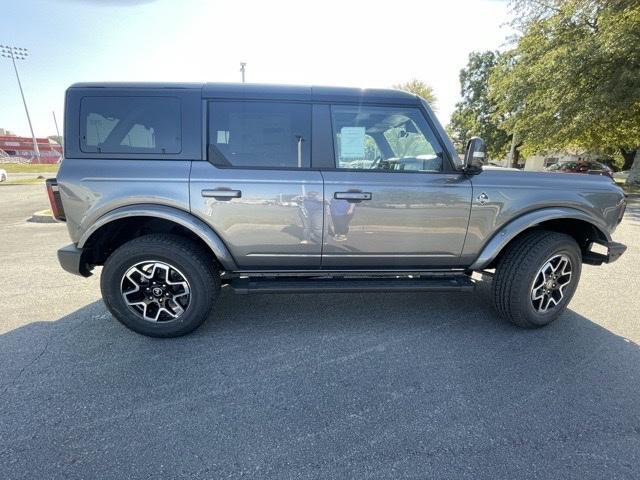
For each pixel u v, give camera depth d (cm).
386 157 286
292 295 381
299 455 180
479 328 312
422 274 306
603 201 305
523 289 296
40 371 245
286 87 276
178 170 264
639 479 168
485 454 181
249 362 259
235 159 271
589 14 1450
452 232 290
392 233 285
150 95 265
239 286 286
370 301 367
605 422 203
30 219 852
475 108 3391
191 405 214
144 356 265
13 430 193
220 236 275
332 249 286
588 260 331
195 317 285
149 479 166
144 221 289
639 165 1825
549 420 204
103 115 264
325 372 248
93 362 256
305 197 273
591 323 323
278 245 281
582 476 169
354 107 280
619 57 1301
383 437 192
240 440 189
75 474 168
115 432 193
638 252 580
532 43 1661
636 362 262
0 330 301
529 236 301
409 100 284
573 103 1431
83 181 260
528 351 276
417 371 250
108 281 275
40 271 461
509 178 292
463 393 227
